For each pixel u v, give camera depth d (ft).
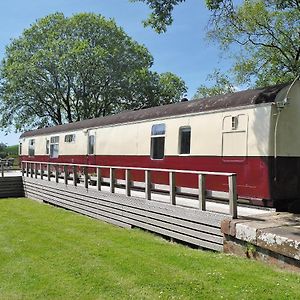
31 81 117.70
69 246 28.43
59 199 55.01
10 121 123.85
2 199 66.44
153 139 41.19
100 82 122.52
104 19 124.26
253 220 24.29
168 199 34.42
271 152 28.32
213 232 26.23
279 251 20.16
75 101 126.31
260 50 70.90
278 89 28.81
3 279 21.06
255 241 21.90
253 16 65.31
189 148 35.81
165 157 38.99
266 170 28.32
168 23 35.01
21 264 23.81
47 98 124.26
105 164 51.42
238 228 23.34
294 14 67.31
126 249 27.07
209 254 24.50
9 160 113.09
